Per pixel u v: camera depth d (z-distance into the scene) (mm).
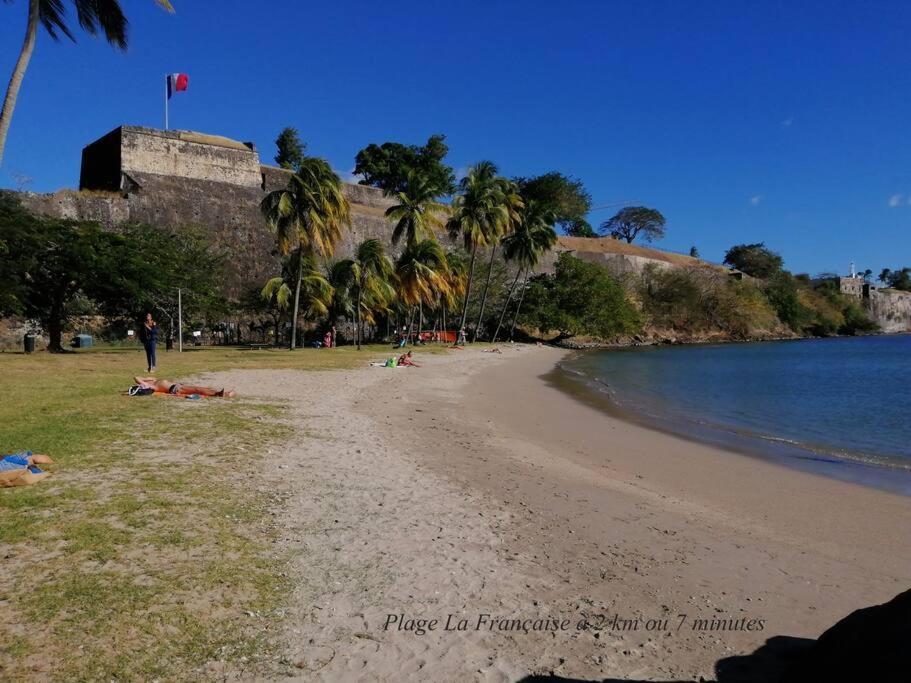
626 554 6016
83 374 16422
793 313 94062
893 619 3193
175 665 3582
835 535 7012
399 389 18234
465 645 4125
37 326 32594
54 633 3754
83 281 25484
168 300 30469
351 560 5332
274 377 18438
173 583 4527
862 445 13047
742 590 5316
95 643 3693
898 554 6422
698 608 4902
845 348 63125
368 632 4184
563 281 64562
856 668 3123
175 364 21016
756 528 7164
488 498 7594
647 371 33156
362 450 9531
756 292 90062
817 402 20406
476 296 59406
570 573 5445
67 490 6363
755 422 16219
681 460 10984
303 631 4121
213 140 52438
